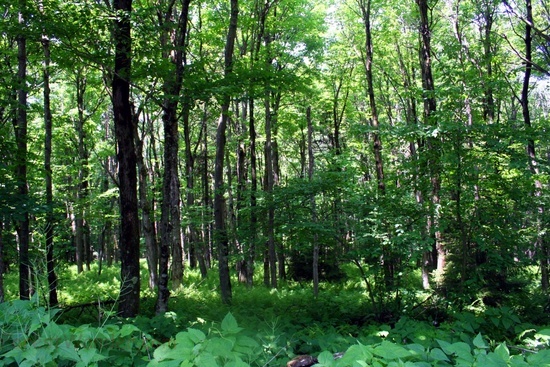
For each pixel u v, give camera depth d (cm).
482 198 858
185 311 912
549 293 952
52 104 1920
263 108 2048
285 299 1221
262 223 1071
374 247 846
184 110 876
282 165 3400
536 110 2617
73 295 1266
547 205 898
